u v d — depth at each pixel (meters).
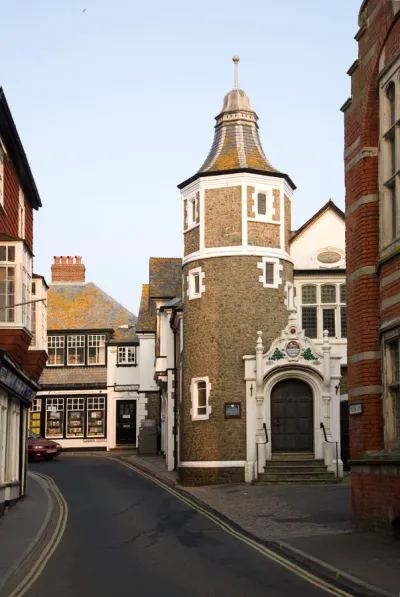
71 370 49.91
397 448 15.04
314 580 11.99
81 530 18.12
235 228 29.83
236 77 32.25
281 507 21.16
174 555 14.45
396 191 15.15
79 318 51.09
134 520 19.78
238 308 29.44
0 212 20.52
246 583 11.80
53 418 49.34
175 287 40.06
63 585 11.86
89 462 39.00
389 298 15.45
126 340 50.03
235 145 30.88
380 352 16.08
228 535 16.97
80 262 53.47
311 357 28.73
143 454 43.28
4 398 20.86
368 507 15.89
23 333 19.84
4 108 18.73
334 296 31.75
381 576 11.63
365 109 16.47
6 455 22.25
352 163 17.09
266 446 28.36
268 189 30.50
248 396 28.81
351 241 17.00
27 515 20.27
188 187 31.19
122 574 12.68
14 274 19.64
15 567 13.01
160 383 41.00
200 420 29.31
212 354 29.41
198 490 26.77
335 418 28.62
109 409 49.06
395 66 15.21
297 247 31.81
